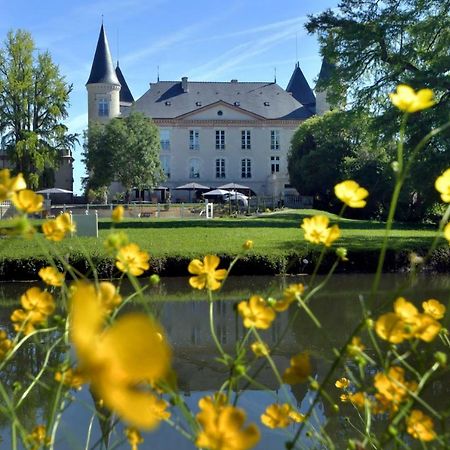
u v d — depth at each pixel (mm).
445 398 3379
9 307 7398
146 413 381
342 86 18891
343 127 19375
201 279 1324
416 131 15422
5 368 4133
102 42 47375
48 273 1332
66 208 27969
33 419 3174
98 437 2740
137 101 49406
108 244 1062
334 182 36750
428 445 1721
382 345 4664
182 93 50250
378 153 30109
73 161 46875
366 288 8570
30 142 30531
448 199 1103
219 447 614
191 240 12773
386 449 2572
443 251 10617
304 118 49469
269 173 49188
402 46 17547
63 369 1244
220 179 48938
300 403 3395
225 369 4336
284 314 6465
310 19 18312
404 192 19547
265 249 10719
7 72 30953
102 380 379
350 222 21656
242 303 1198
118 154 38000
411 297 7695
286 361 4531
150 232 14953
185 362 4578
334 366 1104
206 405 965
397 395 1111
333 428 2961
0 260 9656
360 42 17453
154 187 41875
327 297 7688
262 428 2938
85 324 385
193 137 48750
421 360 1176
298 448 2289
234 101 50031
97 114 46688
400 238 13383
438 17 16734
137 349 380
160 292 8430
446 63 15398
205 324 6137
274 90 51281
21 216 1067
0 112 30781
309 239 1250
